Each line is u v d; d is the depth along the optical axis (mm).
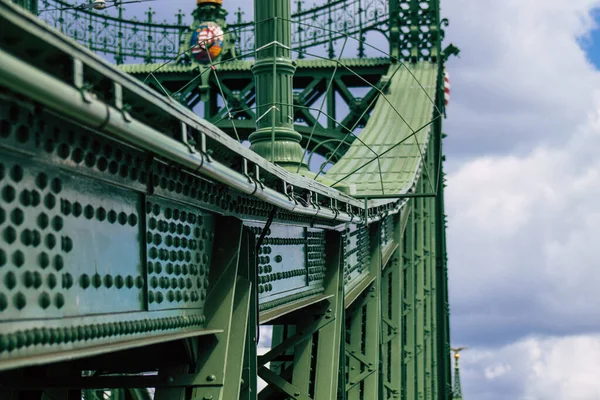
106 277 9148
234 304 12617
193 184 11344
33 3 15219
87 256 8727
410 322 37625
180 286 11234
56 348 8039
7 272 7293
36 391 10648
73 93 6852
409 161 40625
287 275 17031
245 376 12859
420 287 42188
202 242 12102
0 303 7176
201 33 48812
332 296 19906
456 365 84438
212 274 12391
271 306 15930
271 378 18453
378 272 27484
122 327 9344
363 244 26484
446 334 58438
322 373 19297
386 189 37531
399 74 49938
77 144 8258
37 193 7746
